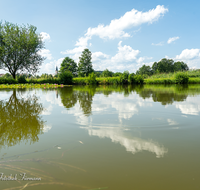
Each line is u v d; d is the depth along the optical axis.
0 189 0.98
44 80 20.27
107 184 1.01
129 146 1.55
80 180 1.05
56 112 3.12
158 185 0.99
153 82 19.80
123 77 20.48
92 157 1.35
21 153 1.45
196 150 1.45
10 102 4.54
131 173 1.12
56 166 1.22
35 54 20.20
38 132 1.99
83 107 3.66
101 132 1.95
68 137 1.81
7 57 18.36
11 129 2.12
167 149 1.48
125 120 2.48
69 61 45.81
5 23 18.30
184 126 2.16
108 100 4.81
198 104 3.89
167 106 3.67
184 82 18.47
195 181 1.03
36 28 19.95
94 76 21.09
